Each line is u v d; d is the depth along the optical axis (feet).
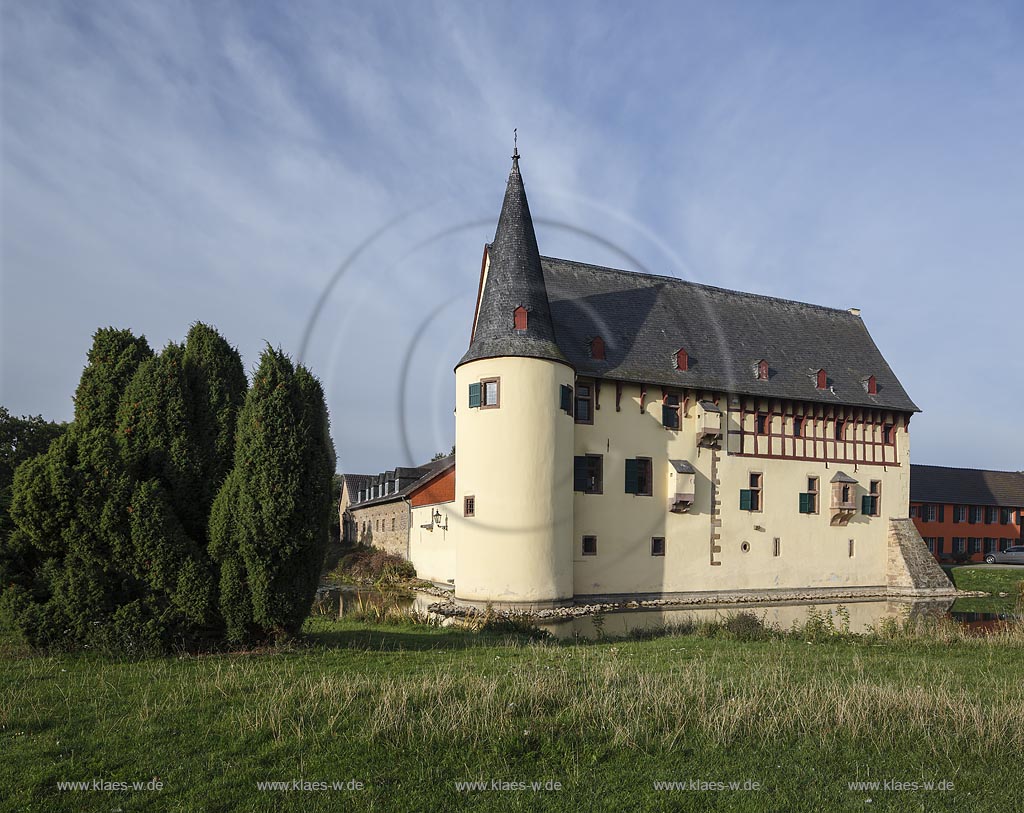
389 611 51.70
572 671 28.43
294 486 30.25
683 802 16.70
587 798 16.70
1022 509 150.10
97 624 28.19
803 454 91.30
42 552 29.12
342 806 15.97
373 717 20.58
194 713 21.17
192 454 32.14
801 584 89.15
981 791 17.72
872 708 22.91
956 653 37.37
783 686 25.91
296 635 32.65
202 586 29.35
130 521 28.78
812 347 99.66
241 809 15.74
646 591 78.43
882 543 96.17
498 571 66.49
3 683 23.94
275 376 30.83
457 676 26.32
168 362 32.65
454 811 15.97
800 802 16.88
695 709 22.53
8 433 93.66
